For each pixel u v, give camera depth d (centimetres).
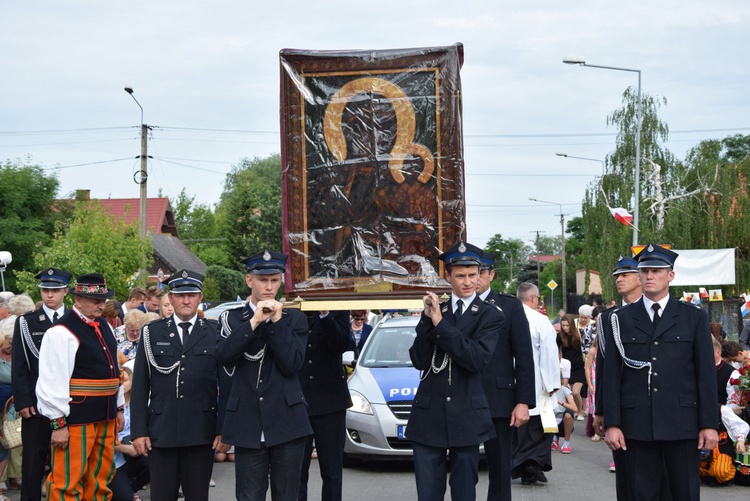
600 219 4069
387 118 763
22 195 3922
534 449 1021
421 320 665
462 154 760
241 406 655
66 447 770
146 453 723
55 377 759
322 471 830
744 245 3822
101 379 786
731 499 959
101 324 812
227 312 685
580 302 6150
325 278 762
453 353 647
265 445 650
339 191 764
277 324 644
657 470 690
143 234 3088
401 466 1175
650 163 4069
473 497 669
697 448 678
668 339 681
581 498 959
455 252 680
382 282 755
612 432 691
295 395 660
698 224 3778
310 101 769
